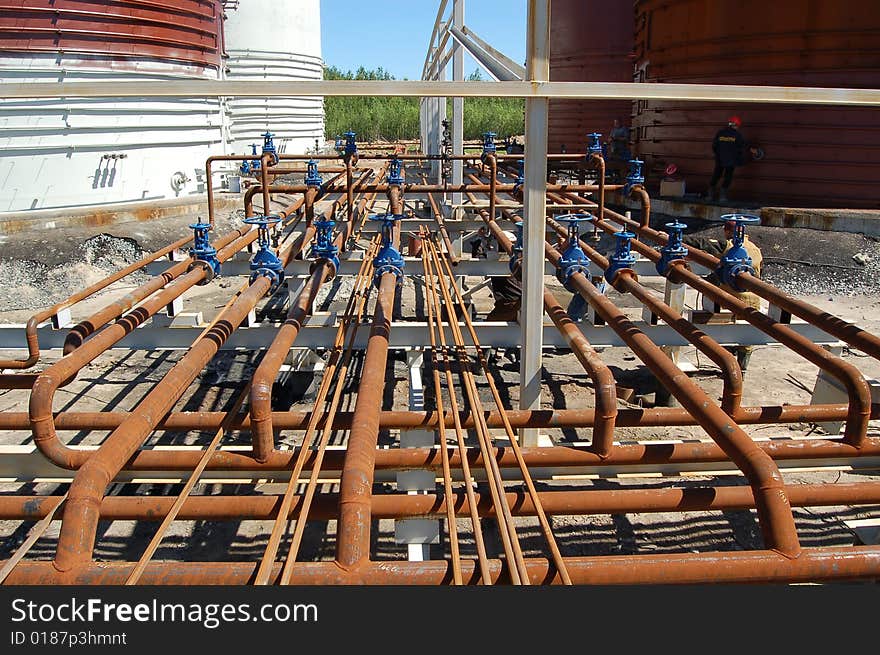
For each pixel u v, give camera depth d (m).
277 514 2.68
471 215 9.49
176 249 6.45
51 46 11.49
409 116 38.44
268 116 19.67
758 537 4.00
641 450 3.14
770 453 3.16
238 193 14.52
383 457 3.08
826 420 3.51
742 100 3.12
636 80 14.22
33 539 2.36
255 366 6.63
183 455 3.06
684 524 4.12
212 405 5.77
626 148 14.27
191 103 13.78
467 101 38.25
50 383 3.03
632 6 16.00
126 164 12.70
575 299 5.09
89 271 10.27
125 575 2.09
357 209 8.38
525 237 3.57
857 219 9.95
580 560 2.17
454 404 3.48
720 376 6.27
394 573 2.11
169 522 2.44
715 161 11.37
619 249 4.92
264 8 19.36
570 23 16.77
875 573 2.17
